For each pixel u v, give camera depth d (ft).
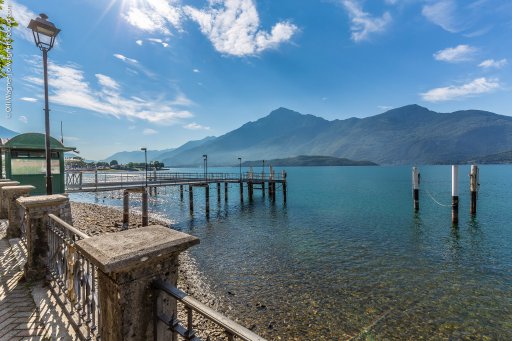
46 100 28.76
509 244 60.34
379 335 27.27
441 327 28.86
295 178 372.79
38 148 44.75
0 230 29.14
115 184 88.22
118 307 6.52
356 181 299.17
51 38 28.32
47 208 17.11
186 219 88.07
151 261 6.91
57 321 12.29
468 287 38.14
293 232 70.49
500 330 28.40
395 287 37.78
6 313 12.92
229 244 58.59
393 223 82.84
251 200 135.64
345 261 48.01
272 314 30.45
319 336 26.81
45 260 16.96
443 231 72.59
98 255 6.27
